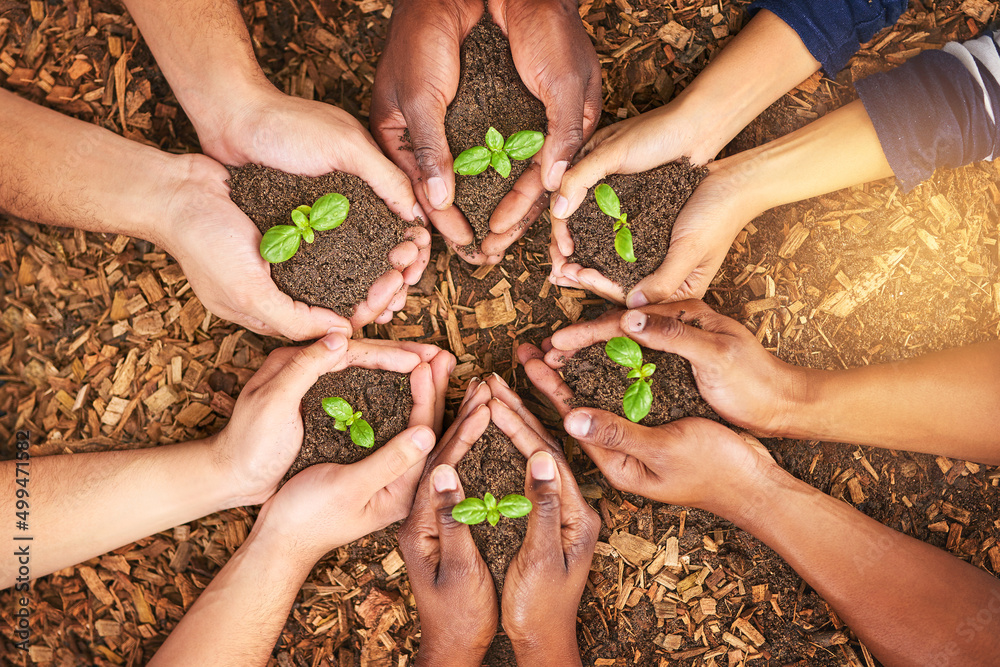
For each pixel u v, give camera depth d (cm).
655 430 68
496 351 76
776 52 70
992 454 71
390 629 74
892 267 75
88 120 75
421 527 69
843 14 69
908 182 71
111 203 68
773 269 75
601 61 76
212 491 70
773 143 71
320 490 68
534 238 76
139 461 70
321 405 70
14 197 69
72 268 75
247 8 76
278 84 76
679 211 70
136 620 74
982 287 75
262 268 67
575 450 75
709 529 74
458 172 66
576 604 70
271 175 68
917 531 74
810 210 75
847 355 75
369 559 74
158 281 75
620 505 74
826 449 74
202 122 70
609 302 76
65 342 75
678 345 67
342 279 69
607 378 70
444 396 75
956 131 68
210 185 68
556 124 68
